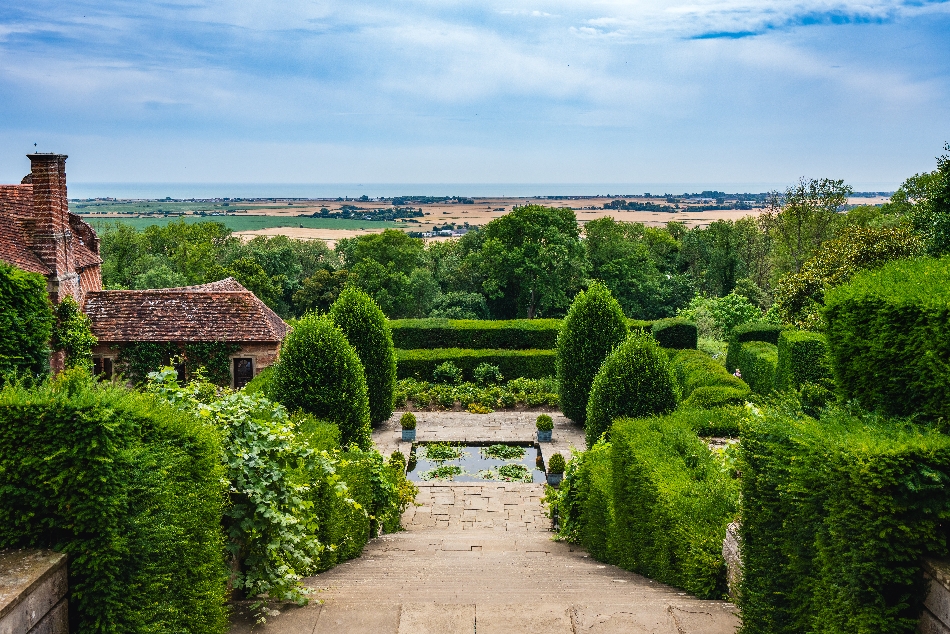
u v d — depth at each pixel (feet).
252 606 22.93
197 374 30.94
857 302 21.18
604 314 75.25
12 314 34.76
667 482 29.25
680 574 27.40
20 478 16.30
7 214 70.44
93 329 79.46
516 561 38.40
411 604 23.58
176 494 19.15
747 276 201.87
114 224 198.59
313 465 28.09
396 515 51.21
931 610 14.87
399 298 182.80
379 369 75.05
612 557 37.01
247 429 25.58
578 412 77.00
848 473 16.21
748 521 21.20
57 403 16.46
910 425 18.31
